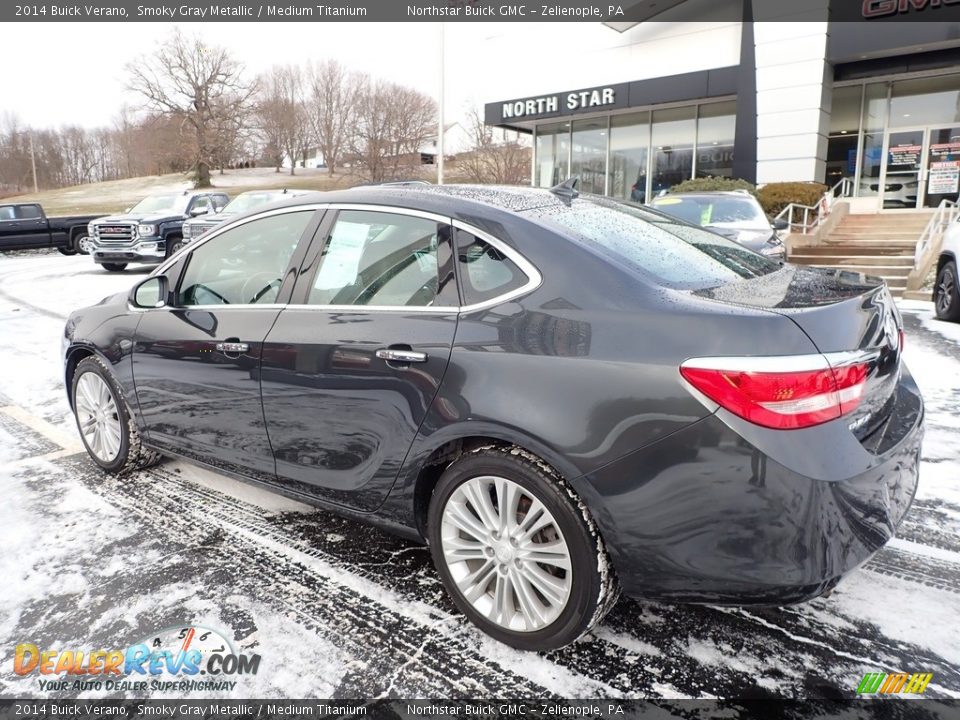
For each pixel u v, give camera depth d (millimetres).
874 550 2012
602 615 2193
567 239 2346
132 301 3553
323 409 2697
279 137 66125
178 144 56219
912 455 2287
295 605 2621
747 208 8914
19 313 9844
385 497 2594
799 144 17031
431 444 2385
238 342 2986
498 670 2246
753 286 2383
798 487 1867
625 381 2020
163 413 3418
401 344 2457
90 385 3895
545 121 22141
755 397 1882
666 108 19922
